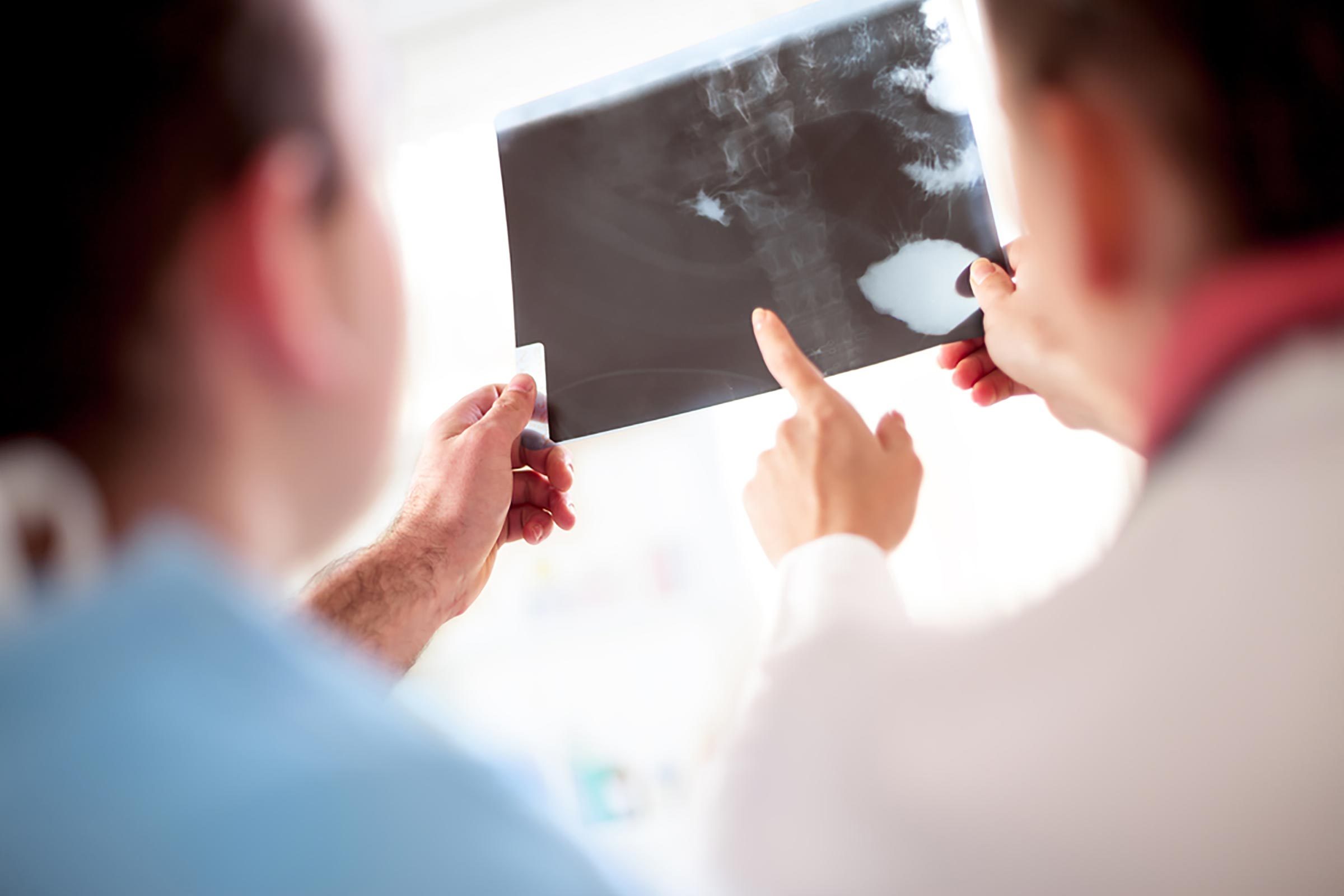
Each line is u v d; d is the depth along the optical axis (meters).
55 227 0.32
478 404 1.05
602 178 1.08
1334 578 0.35
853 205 1.00
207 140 0.34
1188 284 0.39
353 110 0.40
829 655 0.45
